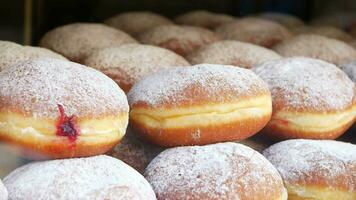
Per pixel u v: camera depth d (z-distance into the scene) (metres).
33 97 0.35
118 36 0.61
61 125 0.34
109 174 0.34
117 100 0.37
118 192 0.32
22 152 0.35
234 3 0.97
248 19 0.76
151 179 0.37
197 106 0.39
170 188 0.36
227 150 0.38
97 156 0.36
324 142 0.43
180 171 0.36
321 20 0.93
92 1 0.82
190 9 0.94
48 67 0.37
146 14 0.78
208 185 0.35
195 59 0.56
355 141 0.48
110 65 0.50
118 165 0.35
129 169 0.35
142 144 0.42
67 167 0.34
